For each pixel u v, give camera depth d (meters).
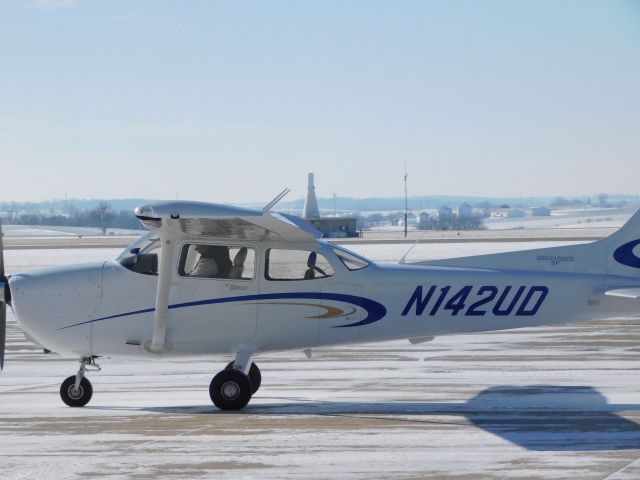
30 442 18.00
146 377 27.91
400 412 21.09
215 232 22.47
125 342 23.19
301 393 24.45
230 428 19.33
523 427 18.97
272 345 23.28
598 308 23.25
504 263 23.58
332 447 17.25
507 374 27.03
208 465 15.91
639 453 16.45
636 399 22.41
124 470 15.64
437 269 23.39
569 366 28.45
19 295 23.20
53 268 23.84
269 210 20.45
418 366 29.02
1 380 27.83
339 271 23.17
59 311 23.14
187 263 22.98
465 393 23.80
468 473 15.12
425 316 23.19
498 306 23.14
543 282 23.17
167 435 18.62
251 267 23.05
